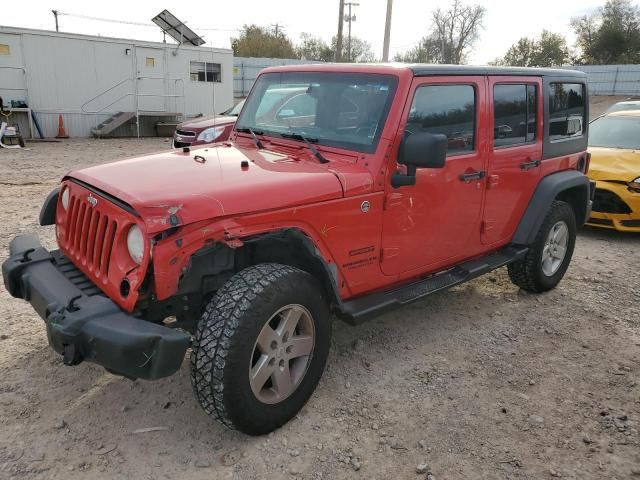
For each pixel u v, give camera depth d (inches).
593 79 1737.2
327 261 130.3
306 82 158.1
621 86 1694.1
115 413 129.3
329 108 150.1
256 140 163.8
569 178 202.5
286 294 116.6
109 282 115.1
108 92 770.2
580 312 197.5
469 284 221.6
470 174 163.3
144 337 101.3
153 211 104.1
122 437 121.3
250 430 118.4
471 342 172.2
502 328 182.5
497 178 173.5
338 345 166.6
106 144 703.1
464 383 148.9
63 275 127.6
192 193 110.3
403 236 147.7
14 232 261.3
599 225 297.1
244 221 113.3
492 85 167.8
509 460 119.5
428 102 147.0
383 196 138.6
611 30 2287.2
